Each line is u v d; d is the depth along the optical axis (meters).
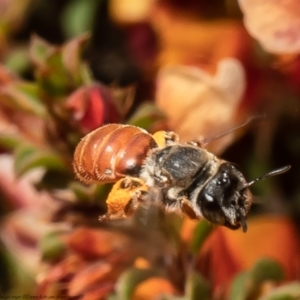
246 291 0.07
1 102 0.07
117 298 0.07
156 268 0.07
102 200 0.07
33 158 0.07
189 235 0.07
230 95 0.08
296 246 0.08
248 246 0.08
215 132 0.08
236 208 0.07
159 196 0.07
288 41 0.07
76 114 0.07
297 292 0.07
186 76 0.08
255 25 0.07
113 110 0.07
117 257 0.07
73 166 0.07
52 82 0.07
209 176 0.07
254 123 0.09
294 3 0.07
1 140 0.07
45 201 0.08
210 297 0.07
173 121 0.08
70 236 0.07
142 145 0.07
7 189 0.08
